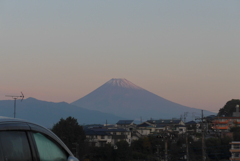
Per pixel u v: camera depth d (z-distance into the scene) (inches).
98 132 2487.7
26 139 168.1
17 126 165.2
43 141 180.5
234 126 2834.6
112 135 2534.5
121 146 1845.5
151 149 2010.3
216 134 2206.0
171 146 1833.2
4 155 151.8
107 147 1815.9
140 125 3668.8
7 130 158.7
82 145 1630.2
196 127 2177.7
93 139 2315.5
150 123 3718.0
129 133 2699.3
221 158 1765.5
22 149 163.3
